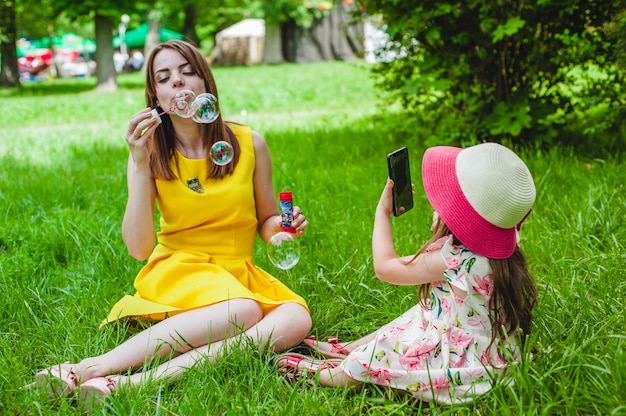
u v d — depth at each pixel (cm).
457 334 248
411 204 274
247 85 1784
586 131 542
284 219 294
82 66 4062
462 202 242
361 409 234
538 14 560
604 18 548
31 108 1484
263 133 852
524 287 252
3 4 2214
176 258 298
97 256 392
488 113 600
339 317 322
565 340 266
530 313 256
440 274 250
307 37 3148
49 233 423
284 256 307
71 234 423
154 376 256
